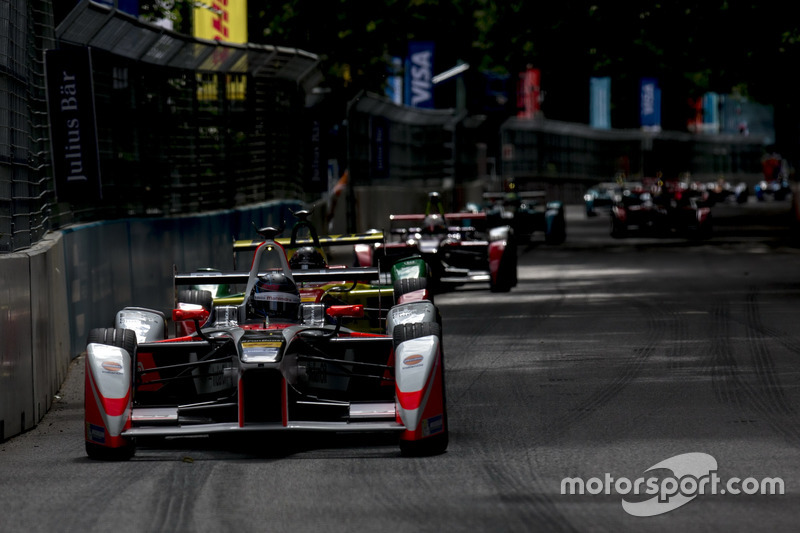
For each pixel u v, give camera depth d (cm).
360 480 2658
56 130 4725
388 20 12950
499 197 13738
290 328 3048
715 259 10494
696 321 5856
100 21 5425
